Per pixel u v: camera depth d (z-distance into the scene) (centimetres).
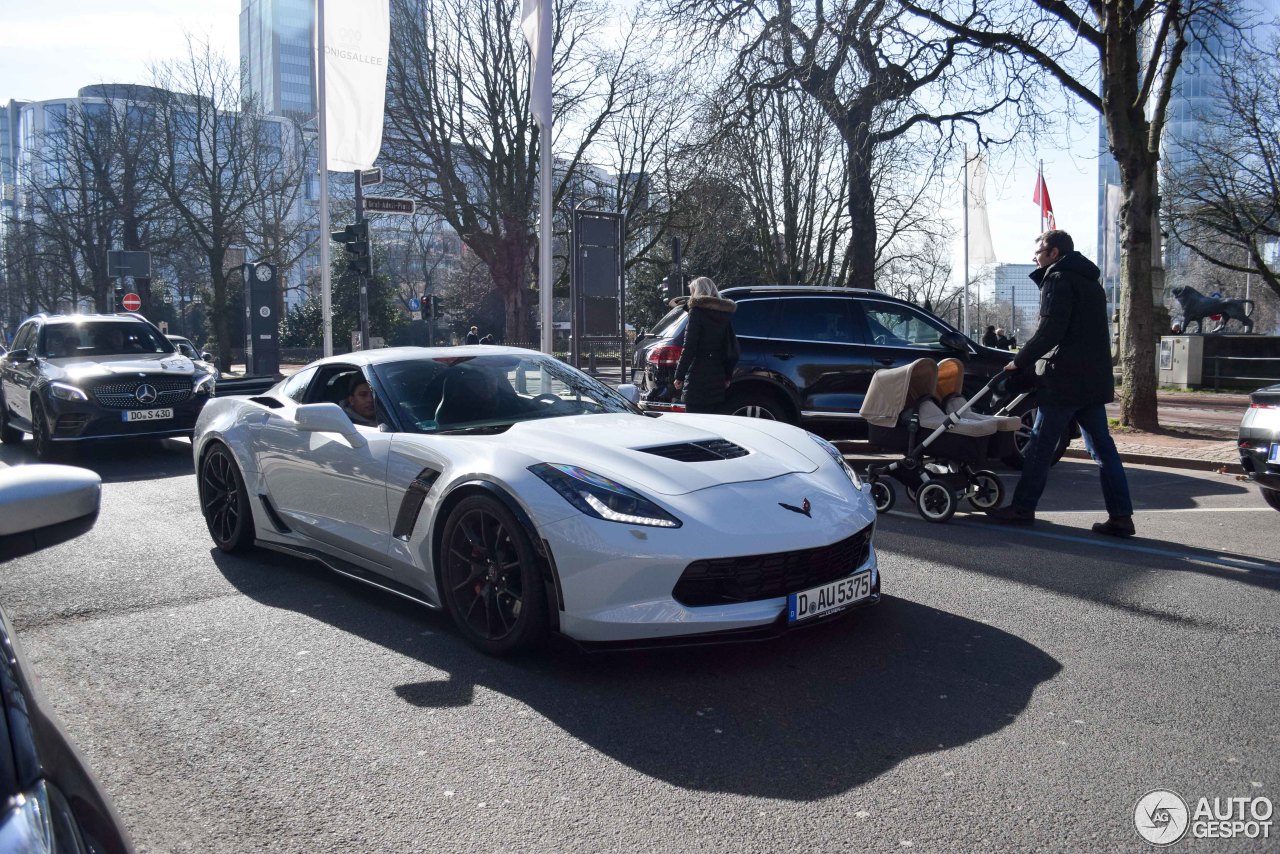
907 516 698
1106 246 2544
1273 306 5244
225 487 588
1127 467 985
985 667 381
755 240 2842
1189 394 2136
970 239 3080
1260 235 2684
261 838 260
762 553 361
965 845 250
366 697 358
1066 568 536
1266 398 658
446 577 414
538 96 1281
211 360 1472
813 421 954
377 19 1711
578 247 1423
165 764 306
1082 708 339
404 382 493
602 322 1448
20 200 4778
